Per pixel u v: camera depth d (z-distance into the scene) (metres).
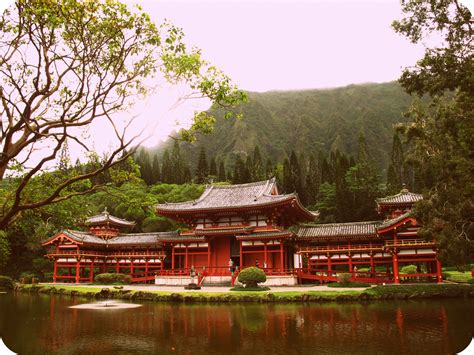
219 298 36.34
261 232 52.97
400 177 115.19
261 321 25.50
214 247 56.41
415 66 27.27
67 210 22.27
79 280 64.88
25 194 19.08
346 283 44.94
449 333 21.02
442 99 33.28
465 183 27.69
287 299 35.38
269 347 18.48
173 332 22.41
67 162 20.48
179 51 17.36
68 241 62.44
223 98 17.27
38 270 72.12
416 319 25.41
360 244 52.03
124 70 17.72
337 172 104.81
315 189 120.31
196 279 51.53
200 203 58.59
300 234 54.59
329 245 53.50
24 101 15.67
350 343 19.06
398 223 45.47
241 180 120.06
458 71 25.28
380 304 33.06
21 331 23.31
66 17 15.55
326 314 28.03
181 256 63.09
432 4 24.97
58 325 25.28
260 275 43.69
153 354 17.64
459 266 32.38
